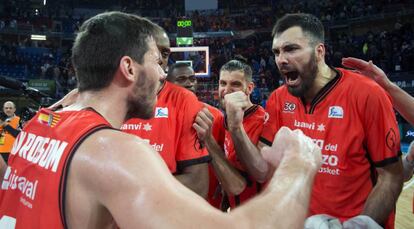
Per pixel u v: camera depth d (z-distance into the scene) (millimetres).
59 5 22672
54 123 874
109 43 873
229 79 2400
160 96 1866
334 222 1232
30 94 1913
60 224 749
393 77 13758
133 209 668
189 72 2914
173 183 715
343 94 1610
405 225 4492
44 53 18781
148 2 23266
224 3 22766
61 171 755
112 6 23234
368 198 1490
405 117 1713
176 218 654
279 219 690
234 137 1703
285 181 766
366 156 1589
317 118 1663
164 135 1807
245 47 19672
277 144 893
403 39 15406
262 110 2379
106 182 701
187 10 22719
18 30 19375
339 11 19656
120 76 884
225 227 655
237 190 1951
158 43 1736
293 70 1633
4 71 16594
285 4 22000
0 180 1169
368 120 1541
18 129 5617
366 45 15414
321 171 1624
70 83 16297
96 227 733
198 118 1822
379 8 18234
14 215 870
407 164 2105
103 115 875
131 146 742
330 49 16906
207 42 19438
